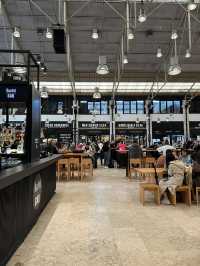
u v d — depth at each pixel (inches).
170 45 539.2
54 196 267.0
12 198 129.9
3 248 117.1
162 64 637.9
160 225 175.0
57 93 892.0
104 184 343.6
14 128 218.2
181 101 937.5
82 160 386.9
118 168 565.9
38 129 213.9
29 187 162.4
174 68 406.3
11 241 128.0
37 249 136.2
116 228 168.7
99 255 129.3
